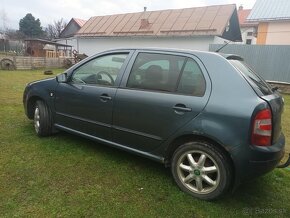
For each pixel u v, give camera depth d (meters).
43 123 4.38
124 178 3.31
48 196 2.84
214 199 2.89
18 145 4.13
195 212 2.74
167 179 3.34
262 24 16.16
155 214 2.67
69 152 3.97
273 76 13.58
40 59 19.89
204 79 2.92
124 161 3.77
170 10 23.69
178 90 3.04
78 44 26.59
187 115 2.89
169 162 3.23
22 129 4.87
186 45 20.42
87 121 3.84
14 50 36.78
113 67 3.67
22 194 2.84
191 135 2.93
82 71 4.01
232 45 14.44
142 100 3.23
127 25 24.39
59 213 2.58
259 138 2.62
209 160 2.88
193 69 3.03
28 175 3.24
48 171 3.37
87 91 3.79
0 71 16.33
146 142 3.27
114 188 3.07
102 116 3.64
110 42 24.55
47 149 4.04
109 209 2.70
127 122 3.39
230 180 2.79
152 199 2.91
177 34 20.19
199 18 21.17
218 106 2.75
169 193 3.04
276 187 3.32
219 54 3.05
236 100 2.71
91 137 3.88
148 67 3.34
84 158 3.80
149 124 3.19
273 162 2.71
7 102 7.14
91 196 2.89
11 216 2.49
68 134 4.71
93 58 3.93
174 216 2.66
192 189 3.00
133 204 2.80
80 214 2.59
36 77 13.73
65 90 4.07
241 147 2.62
